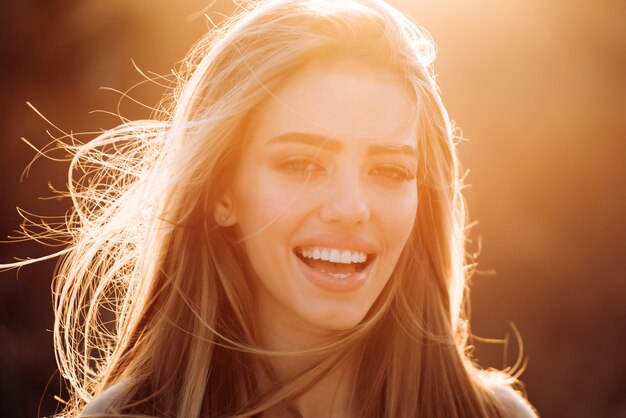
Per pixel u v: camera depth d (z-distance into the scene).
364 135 1.75
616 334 8.67
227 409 1.89
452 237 2.15
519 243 8.86
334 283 1.78
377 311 2.02
